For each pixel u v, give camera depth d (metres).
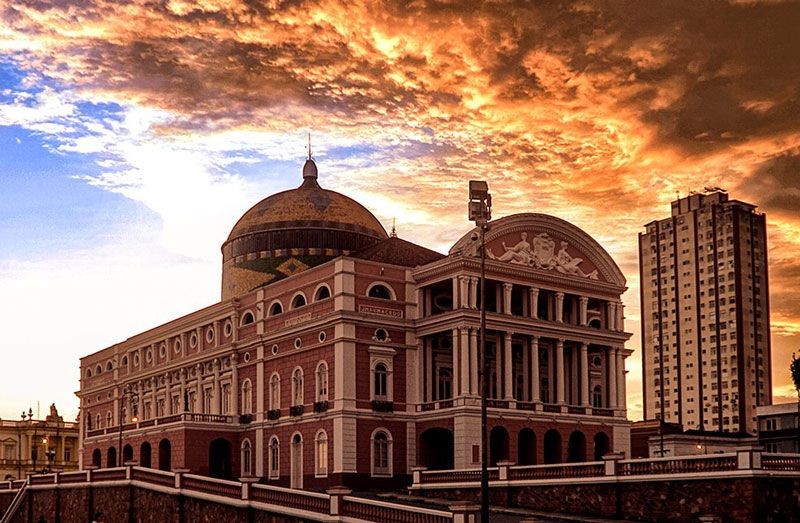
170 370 93.25
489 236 74.62
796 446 100.38
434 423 72.38
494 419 71.81
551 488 53.66
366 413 71.19
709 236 145.50
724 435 102.69
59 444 132.88
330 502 48.38
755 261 143.88
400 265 77.69
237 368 83.44
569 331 77.69
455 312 71.62
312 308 75.19
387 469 71.62
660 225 152.75
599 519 49.06
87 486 72.69
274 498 53.59
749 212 144.75
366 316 72.19
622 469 50.09
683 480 46.53
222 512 57.59
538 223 77.62
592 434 78.00
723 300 142.38
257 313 81.81
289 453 75.44
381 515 45.28
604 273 81.44
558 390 76.38
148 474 66.62
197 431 79.75
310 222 93.56
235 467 81.00
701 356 143.75
